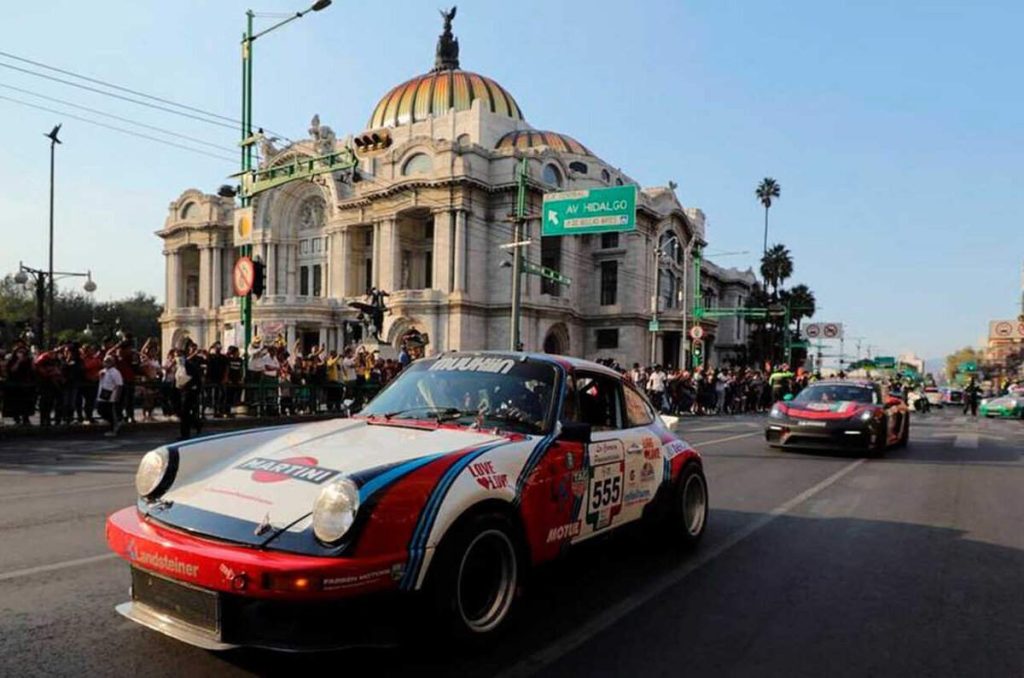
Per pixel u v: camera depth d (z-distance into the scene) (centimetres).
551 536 448
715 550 637
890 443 1449
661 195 6212
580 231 2375
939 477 1098
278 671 360
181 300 7231
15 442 1345
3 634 401
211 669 361
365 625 347
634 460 550
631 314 5878
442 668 371
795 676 379
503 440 438
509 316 5144
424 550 350
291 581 314
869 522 767
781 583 541
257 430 473
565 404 490
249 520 348
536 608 473
